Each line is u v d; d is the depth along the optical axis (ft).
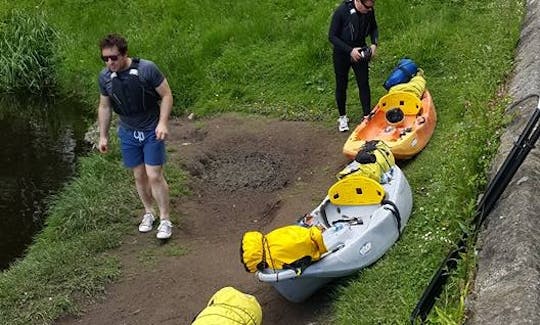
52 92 39.96
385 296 17.52
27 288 21.45
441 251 18.06
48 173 31.09
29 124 37.06
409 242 19.58
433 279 16.34
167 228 23.39
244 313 15.62
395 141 24.58
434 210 20.15
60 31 41.91
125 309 20.40
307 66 33.81
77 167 31.17
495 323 13.82
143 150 22.30
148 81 20.90
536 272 14.82
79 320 20.26
